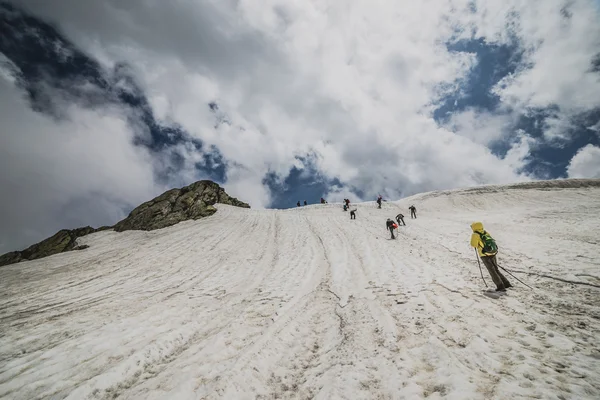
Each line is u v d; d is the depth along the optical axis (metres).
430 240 13.99
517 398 2.57
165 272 11.89
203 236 20.48
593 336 3.53
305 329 5.30
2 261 20.05
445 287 6.42
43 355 4.70
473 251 10.48
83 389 3.67
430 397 2.82
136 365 4.28
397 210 32.31
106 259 15.88
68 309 7.55
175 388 3.55
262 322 5.79
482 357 3.37
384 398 2.95
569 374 2.82
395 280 7.71
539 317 4.26
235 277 10.45
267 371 3.90
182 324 5.87
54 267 15.24
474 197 35.12
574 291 5.22
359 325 5.05
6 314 7.60
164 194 32.41
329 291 7.67
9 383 3.90
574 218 16.22
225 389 3.47
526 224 16.33
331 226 21.97
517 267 7.54
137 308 7.14
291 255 13.58
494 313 4.61
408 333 4.37
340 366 3.73
